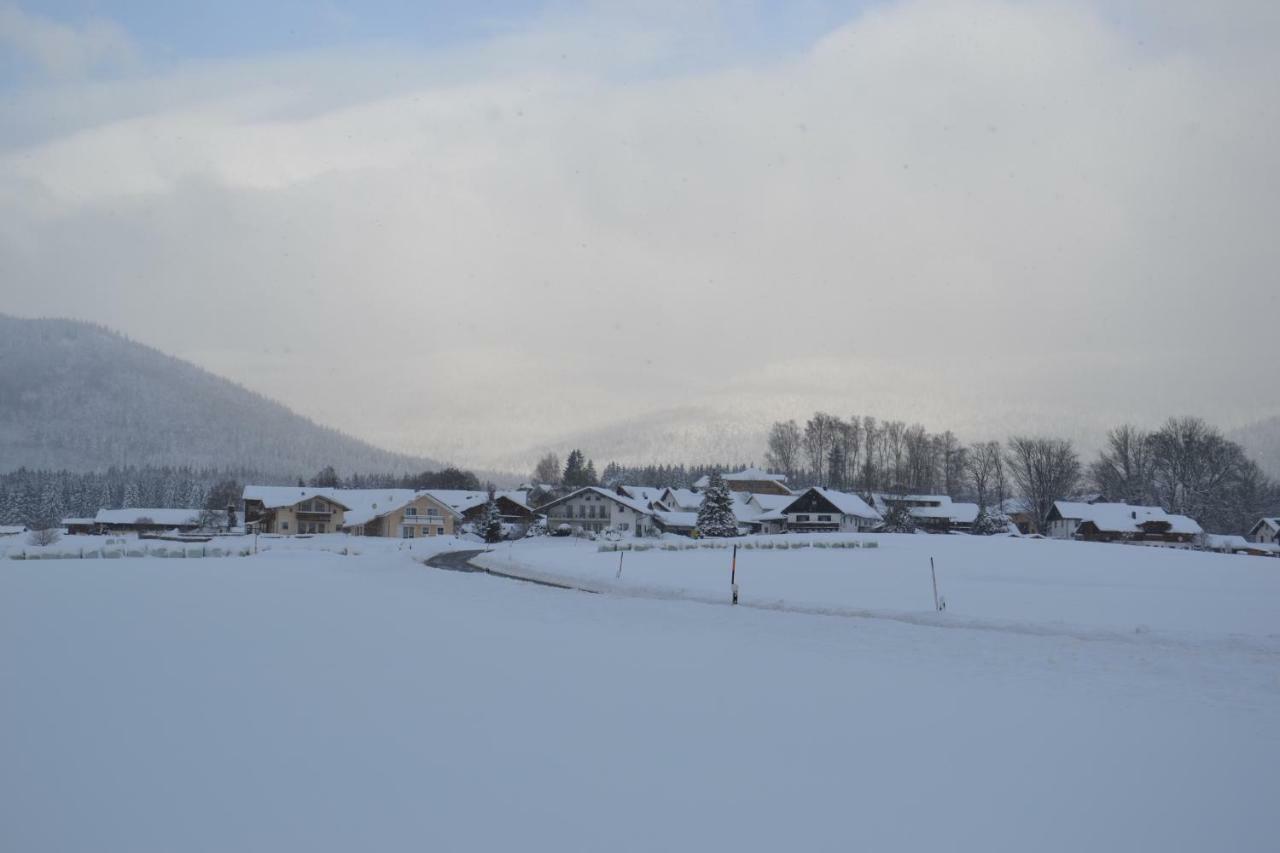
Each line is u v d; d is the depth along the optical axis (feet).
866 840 25.39
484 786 29.45
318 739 34.68
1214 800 29.40
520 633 68.23
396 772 30.68
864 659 58.90
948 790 30.04
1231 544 339.57
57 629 63.31
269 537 295.07
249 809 26.81
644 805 27.96
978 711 42.55
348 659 53.11
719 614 86.07
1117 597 105.09
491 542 296.51
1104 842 25.59
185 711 38.75
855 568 148.15
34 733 34.68
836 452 527.40
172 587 100.32
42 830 24.90
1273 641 69.46
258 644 58.29
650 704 42.52
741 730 37.78
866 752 34.68
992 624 79.10
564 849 24.25
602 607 91.40
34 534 256.52
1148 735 38.11
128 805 26.99
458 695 43.34
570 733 36.58
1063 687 49.42
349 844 24.26
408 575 137.18
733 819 26.86
